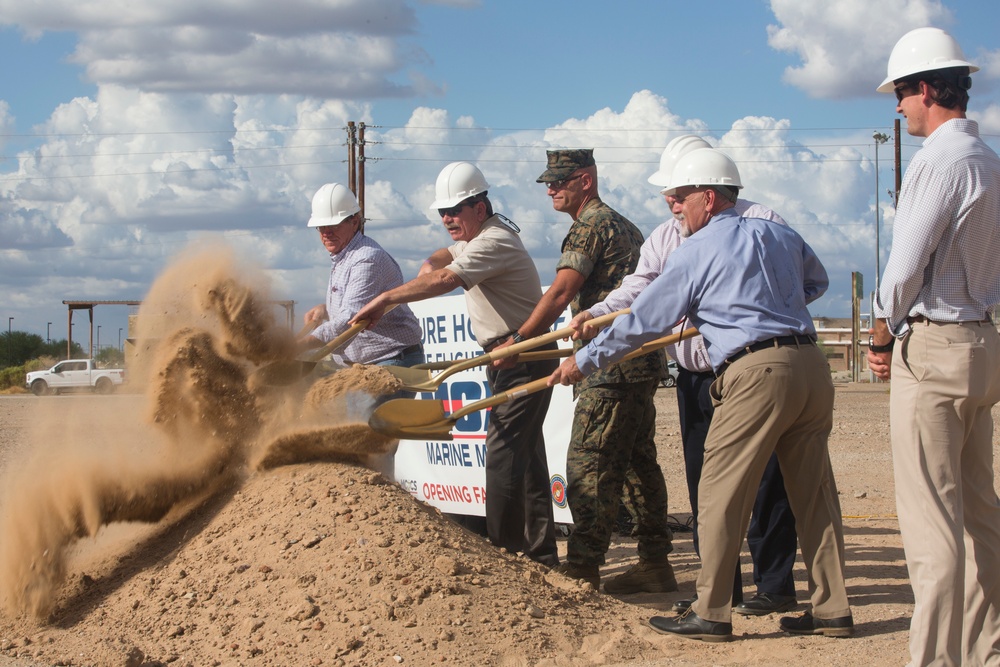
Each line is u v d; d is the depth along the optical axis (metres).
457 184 5.68
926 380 3.69
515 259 5.69
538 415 5.60
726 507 4.35
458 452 7.72
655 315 4.43
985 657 3.85
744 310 4.33
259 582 4.44
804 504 4.54
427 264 6.45
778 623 4.80
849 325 66.69
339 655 3.94
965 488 3.86
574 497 5.35
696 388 5.16
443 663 3.88
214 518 5.07
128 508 5.03
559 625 4.33
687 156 4.62
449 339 7.72
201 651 4.11
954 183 3.60
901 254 3.67
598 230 5.39
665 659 4.10
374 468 5.71
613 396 5.25
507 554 5.07
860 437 15.38
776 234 4.51
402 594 4.25
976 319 3.68
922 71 3.78
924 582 3.67
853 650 4.23
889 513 8.31
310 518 4.75
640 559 5.71
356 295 6.08
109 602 4.65
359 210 6.31
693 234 4.60
